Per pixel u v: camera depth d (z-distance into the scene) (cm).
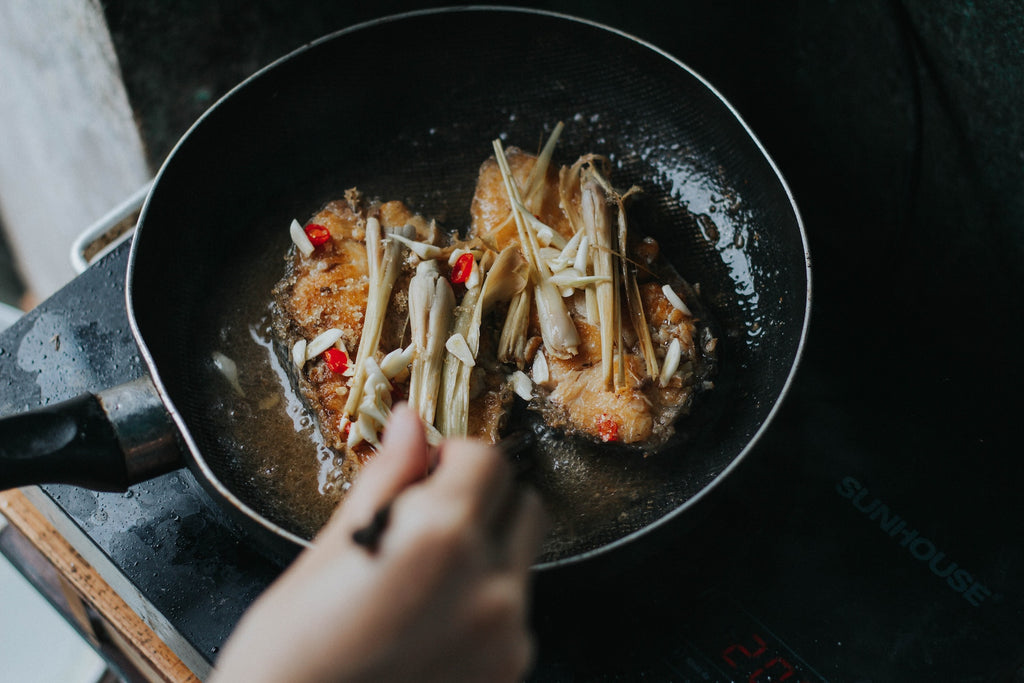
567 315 47
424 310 47
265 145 52
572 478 46
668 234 52
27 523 50
